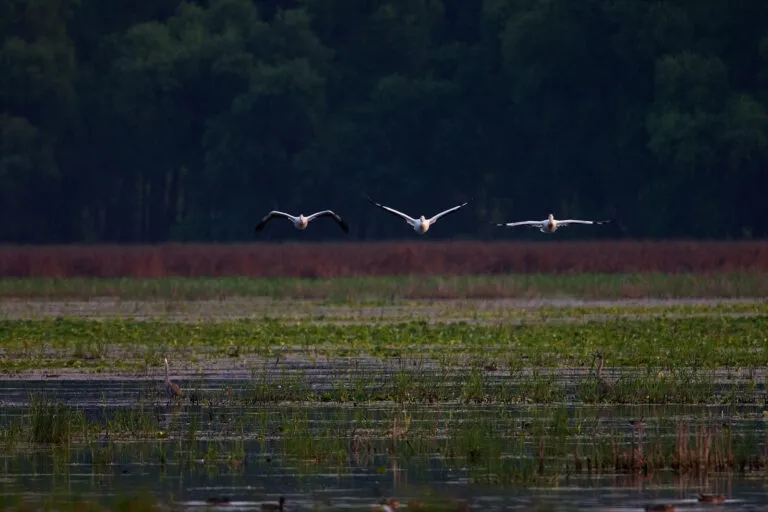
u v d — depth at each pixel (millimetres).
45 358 35344
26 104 92625
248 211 91500
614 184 90750
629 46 88500
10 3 92500
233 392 29031
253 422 25438
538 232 91938
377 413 26203
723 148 83000
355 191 91562
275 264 71562
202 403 27625
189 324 44688
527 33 88750
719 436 23141
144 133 93250
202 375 31672
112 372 32531
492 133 93500
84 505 18859
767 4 87562
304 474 20953
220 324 44531
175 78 91875
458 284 60281
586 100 89938
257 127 89938
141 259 72438
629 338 38062
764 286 57656
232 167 90312
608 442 22625
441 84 92625
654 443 22359
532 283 60844
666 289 57500
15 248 79938
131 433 24328
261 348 37469
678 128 82312
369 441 23047
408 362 33844
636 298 56625
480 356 34656
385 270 71125
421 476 20781
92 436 24234
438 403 27375
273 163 90875
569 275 67750
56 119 93000
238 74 90812
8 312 51375
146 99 92375
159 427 24938
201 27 93875
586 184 91312
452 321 45500
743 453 21297
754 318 43188
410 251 71875
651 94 89312
